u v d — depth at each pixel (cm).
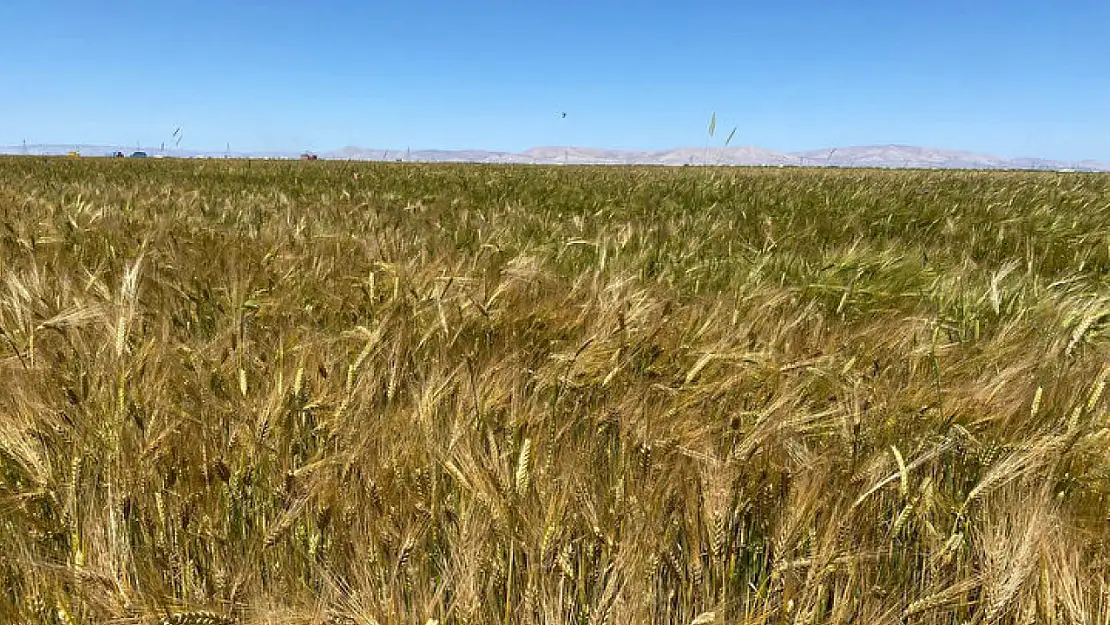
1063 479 156
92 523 137
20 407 170
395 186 1200
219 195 870
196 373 196
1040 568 126
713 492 142
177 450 165
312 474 158
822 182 1329
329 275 346
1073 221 625
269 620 126
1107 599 125
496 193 1020
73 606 124
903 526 151
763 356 214
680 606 136
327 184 1252
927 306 305
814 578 131
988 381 198
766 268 409
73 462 152
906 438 175
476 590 129
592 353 223
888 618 130
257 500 161
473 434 169
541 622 130
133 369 191
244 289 278
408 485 154
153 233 413
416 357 233
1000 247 538
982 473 165
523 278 314
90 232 434
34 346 209
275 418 173
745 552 154
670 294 317
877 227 646
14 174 1517
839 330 262
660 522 142
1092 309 254
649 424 175
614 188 1126
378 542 143
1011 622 128
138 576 136
